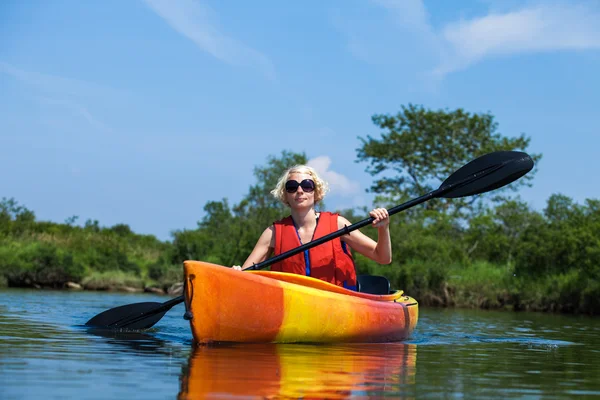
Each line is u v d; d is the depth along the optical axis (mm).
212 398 2496
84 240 24812
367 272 18297
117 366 3230
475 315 11117
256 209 25219
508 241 20406
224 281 4246
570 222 17453
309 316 4582
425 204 30547
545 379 3324
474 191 5832
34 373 2939
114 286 19625
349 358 3838
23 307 7785
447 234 23359
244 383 2832
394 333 5391
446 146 31250
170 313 7613
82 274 19594
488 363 3910
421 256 18859
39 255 19203
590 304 13906
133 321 5289
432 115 31391
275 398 2537
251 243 21359
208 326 4203
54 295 12398
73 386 2666
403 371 3398
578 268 15664
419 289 17156
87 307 8391
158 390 2629
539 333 6938
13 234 24109
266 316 4383
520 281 16141
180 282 19625
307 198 5285
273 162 26016
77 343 4180
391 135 31688
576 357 4461
